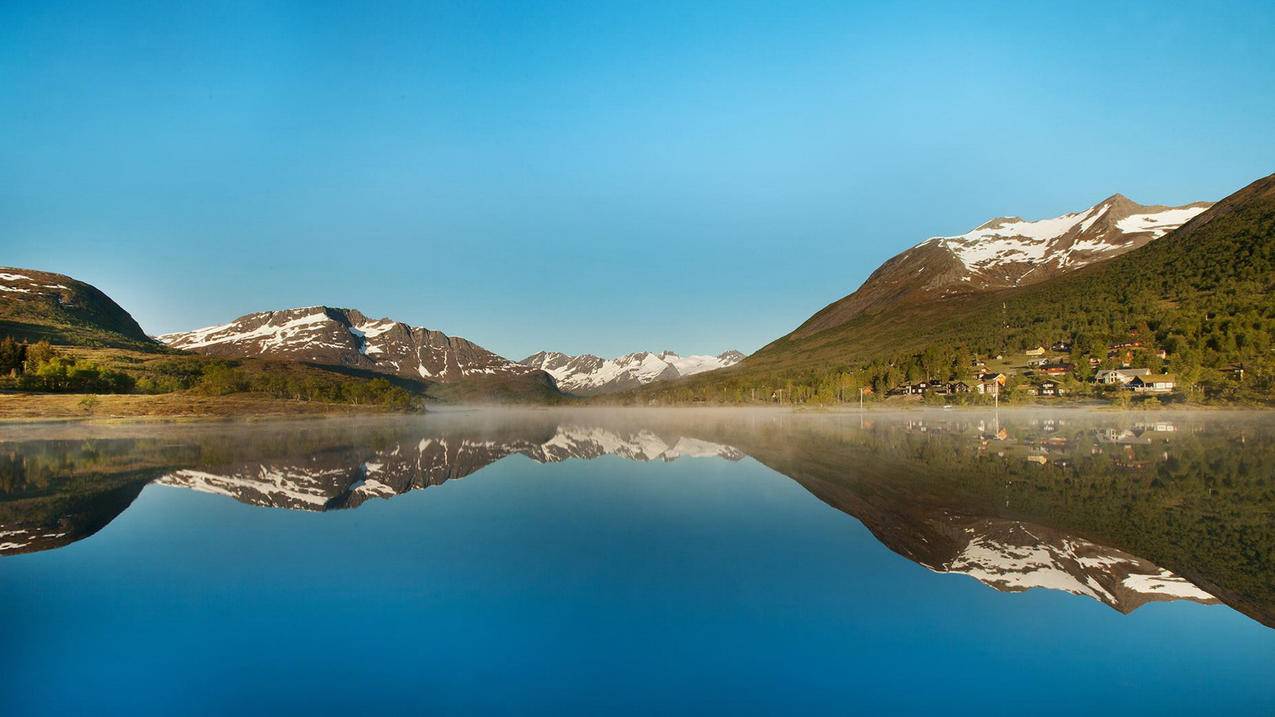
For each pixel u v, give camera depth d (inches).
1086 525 1681.8
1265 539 1556.3
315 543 1514.5
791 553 1427.2
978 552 1443.2
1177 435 4082.2
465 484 2352.4
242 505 1974.7
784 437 4308.6
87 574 1295.5
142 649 977.5
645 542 1509.6
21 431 4901.6
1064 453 3161.9
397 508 1907.0
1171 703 834.2
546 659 944.3
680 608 1121.4
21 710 821.2
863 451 3326.8
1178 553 1455.5
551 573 1293.1
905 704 837.2
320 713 808.9
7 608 1125.1
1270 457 2974.9
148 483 2401.6
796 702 844.0
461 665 932.0
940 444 3641.7
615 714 807.7
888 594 1190.9
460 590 1206.3
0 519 1793.8
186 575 1288.1
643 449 3627.0
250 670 913.5
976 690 873.5
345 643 989.8
